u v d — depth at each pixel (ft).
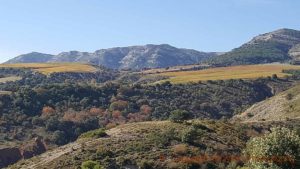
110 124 422.41
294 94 403.75
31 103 452.76
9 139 378.53
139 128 230.68
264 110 412.77
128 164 186.09
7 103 443.73
